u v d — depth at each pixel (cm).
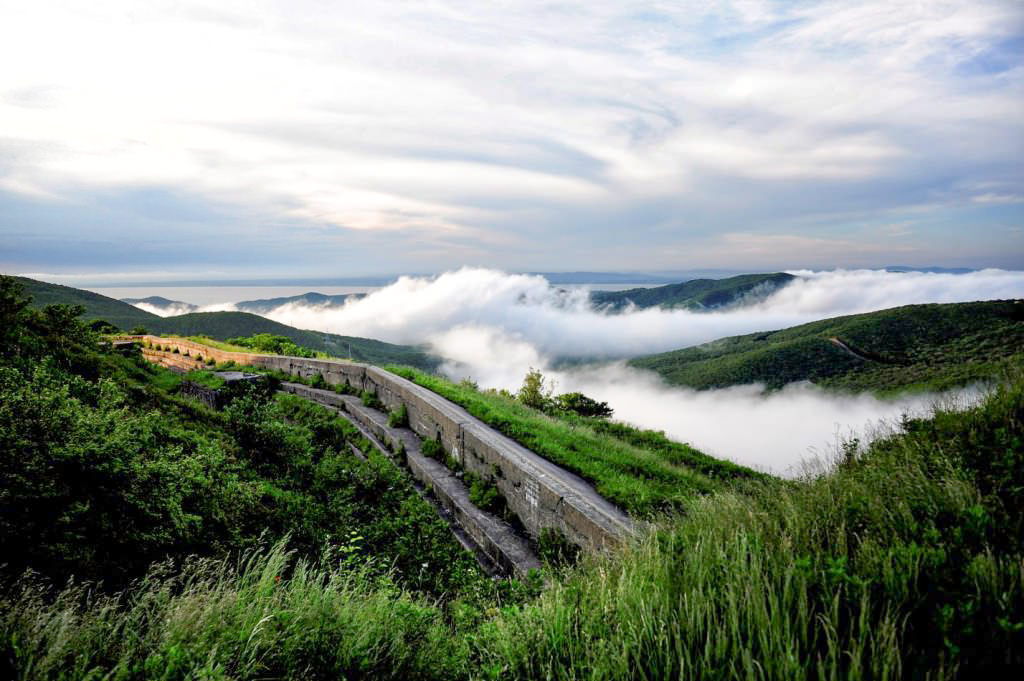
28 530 389
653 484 904
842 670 205
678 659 232
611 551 480
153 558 456
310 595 336
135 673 249
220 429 1066
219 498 639
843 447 587
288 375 2402
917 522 294
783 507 375
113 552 433
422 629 339
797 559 259
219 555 518
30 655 248
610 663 242
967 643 198
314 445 1297
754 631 235
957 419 477
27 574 318
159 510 516
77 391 762
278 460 1034
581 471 970
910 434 519
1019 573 218
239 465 858
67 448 473
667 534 406
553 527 682
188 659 252
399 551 740
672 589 294
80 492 460
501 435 1194
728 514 395
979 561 228
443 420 1118
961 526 270
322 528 739
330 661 286
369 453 1280
